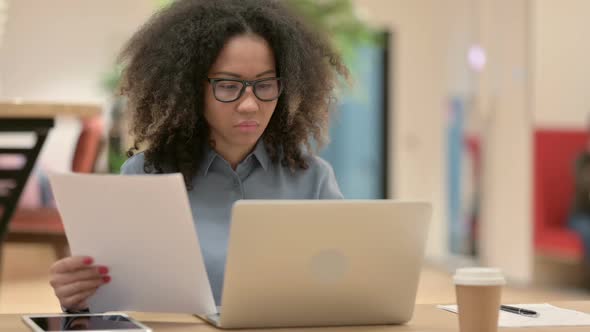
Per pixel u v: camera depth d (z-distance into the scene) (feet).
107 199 5.71
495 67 23.03
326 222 5.50
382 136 30.60
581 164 20.39
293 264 5.55
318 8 26.53
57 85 28.04
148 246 5.77
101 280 5.97
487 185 23.43
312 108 7.60
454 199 25.80
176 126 7.09
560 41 21.45
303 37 7.47
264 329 5.76
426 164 28.58
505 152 22.53
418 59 30.19
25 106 11.80
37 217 16.55
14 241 16.60
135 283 5.95
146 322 5.97
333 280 5.69
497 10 22.97
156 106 7.08
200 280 5.77
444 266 25.64
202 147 7.32
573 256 19.95
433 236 27.20
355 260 5.68
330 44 7.79
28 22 27.81
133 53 7.30
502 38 22.66
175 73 6.95
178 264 5.76
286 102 7.25
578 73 21.53
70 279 5.92
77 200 5.81
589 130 21.48
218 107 6.74
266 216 5.36
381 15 29.96
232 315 5.65
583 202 20.36
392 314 5.93
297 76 7.05
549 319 6.10
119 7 28.48
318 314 5.82
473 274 5.23
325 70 7.63
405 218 5.65
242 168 7.47
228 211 7.34
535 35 21.39
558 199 21.42
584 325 5.89
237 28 6.86
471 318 5.23
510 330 5.69
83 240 5.92
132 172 7.34
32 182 20.59
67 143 25.88
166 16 7.20
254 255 5.45
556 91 21.50
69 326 5.49
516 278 22.02
